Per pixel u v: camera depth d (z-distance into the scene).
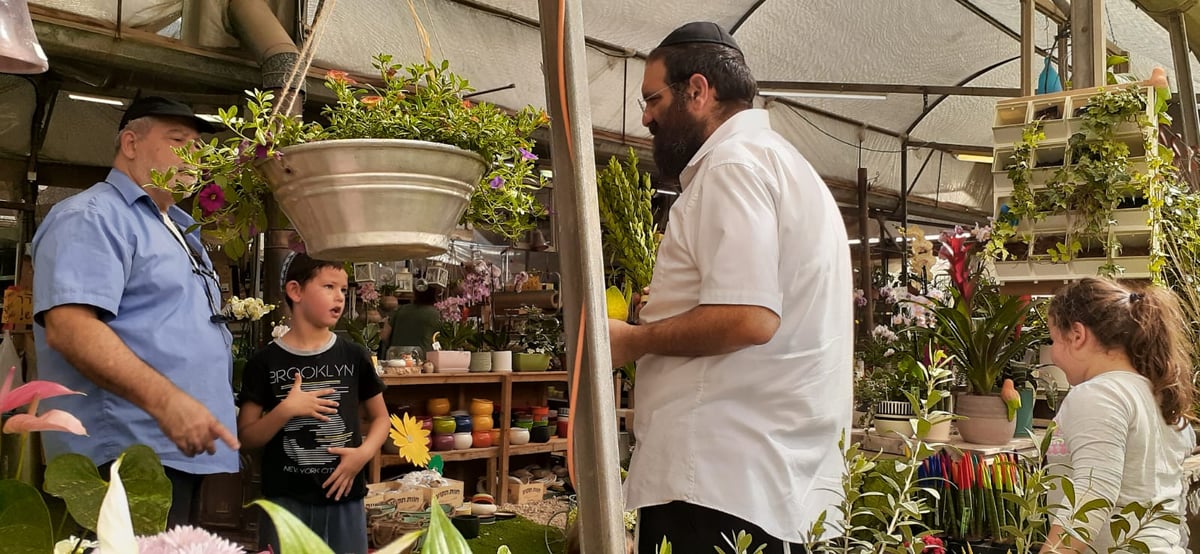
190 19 4.54
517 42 6.11
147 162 1.89
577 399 0.89
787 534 1.48
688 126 1.69
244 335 4.12
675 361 1.59
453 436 5.09
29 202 5.97
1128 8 6.27
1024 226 3.38
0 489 0.75
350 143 1.11
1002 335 2.78
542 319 6.25
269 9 4.32
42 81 5.41
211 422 1.50
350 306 5.74
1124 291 2.00
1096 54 3.91
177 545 0.62
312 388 2.48
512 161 1.43
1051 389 3.33
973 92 7.57
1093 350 1.97
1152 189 3.18
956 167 10.32
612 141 6.89
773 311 1.46
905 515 1.05
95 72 4.60
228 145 1.28
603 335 0.90
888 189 9.74
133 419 1.75
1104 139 3.23
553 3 0.91
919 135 9.35
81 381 1.74
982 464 2.20
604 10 6.09
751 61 7.27
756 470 1.49
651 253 2.28
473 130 1.25
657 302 1.63
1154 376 1.91
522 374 5.43
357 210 1.13
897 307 4.14
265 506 0.53
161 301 1.86
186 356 1.87
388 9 5.32
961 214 10.75
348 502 2.47
